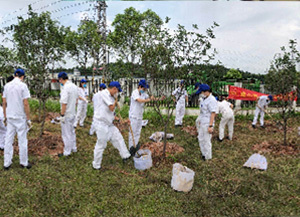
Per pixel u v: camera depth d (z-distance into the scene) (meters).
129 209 3.34
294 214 3.23
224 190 3.92
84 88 7.97
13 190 3.69
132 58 10.48
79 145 6.15
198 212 3.31
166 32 4.77
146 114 9.73
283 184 4.14
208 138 5.22
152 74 4.98
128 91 12.71
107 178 4.22
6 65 7.11
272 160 5.35
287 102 6.43
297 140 7.11
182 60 4.82
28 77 6.43
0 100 10.40
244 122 9.88
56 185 3.89
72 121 5.20
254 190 3.87
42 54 6.16
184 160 5.25
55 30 6.27
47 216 3.12
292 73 5.98
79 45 13.62
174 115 10.05
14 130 4.39
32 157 5.12
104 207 3.36
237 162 5.22
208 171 4.65
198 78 5.28
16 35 5.89
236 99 11.37
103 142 4.46
